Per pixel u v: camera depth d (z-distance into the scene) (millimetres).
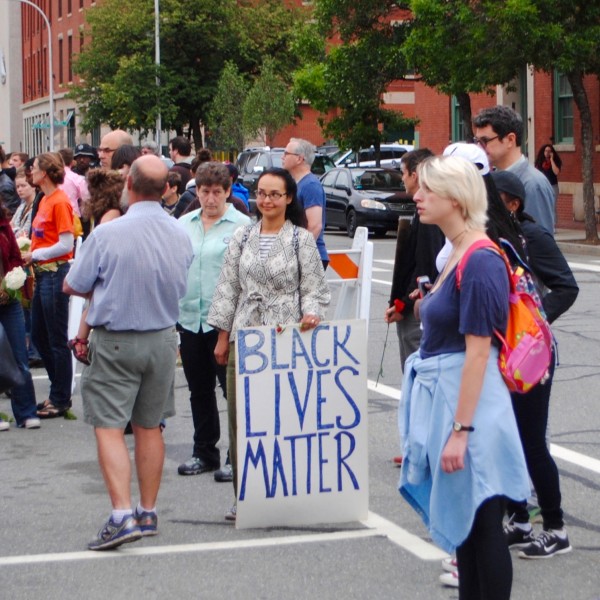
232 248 8273
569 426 10984
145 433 8023
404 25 39406
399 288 9125
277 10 57656
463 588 5824
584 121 29797
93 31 56875
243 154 41312
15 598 6801
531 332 5664
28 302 12391
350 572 7188
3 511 8648
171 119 55062
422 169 5672
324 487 8102
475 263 5512
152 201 7863
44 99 87688
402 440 5887
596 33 28688
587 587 6863
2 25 102062
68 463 10125
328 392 8023
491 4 28828
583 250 29078
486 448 5531
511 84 40062
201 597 6789
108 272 7652
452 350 5656
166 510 8617
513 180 7230
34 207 12820
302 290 8102
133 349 7703
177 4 54812
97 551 7668
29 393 11461
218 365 9242
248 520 8047
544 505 7344
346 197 34844
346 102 40719
